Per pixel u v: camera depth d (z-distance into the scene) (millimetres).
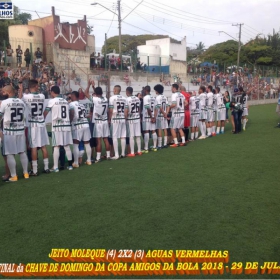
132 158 8188
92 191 5535
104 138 8023
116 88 8008
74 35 23219
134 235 3936
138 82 23438
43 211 4703
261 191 5434
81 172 6863
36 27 21578
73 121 7230
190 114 10695
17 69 15797
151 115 8820
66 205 4918
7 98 6219
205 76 28109
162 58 28438
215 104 11992
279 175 6367
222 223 4227
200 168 6965
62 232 4043
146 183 5930
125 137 8273
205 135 11414
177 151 8984
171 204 4887
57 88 6918
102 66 23078
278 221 4277
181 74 27562
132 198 5156
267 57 44156
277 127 13758
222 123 12547
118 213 4578
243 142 10281
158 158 8078
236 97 12312
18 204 5004
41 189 5727
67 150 7074
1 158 8578
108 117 8062
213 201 4992
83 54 23609
